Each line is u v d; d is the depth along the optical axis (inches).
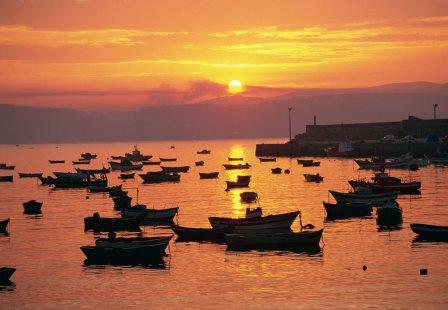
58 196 6274.6
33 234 3907.5
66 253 3294.8
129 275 2802.7
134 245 3070.9
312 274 2731.3
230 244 3289.9
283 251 3174.2
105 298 2488.9
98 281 2721.5
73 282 2714.1
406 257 2967.5
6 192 6963.6
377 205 4653.1
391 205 3961.6
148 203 5462.6
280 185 6811.0
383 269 2775.6
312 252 3125.0
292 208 4827.8
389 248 3161.9
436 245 3198.8
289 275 2728.8
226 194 6122.1
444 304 2310.5
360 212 4276.6
